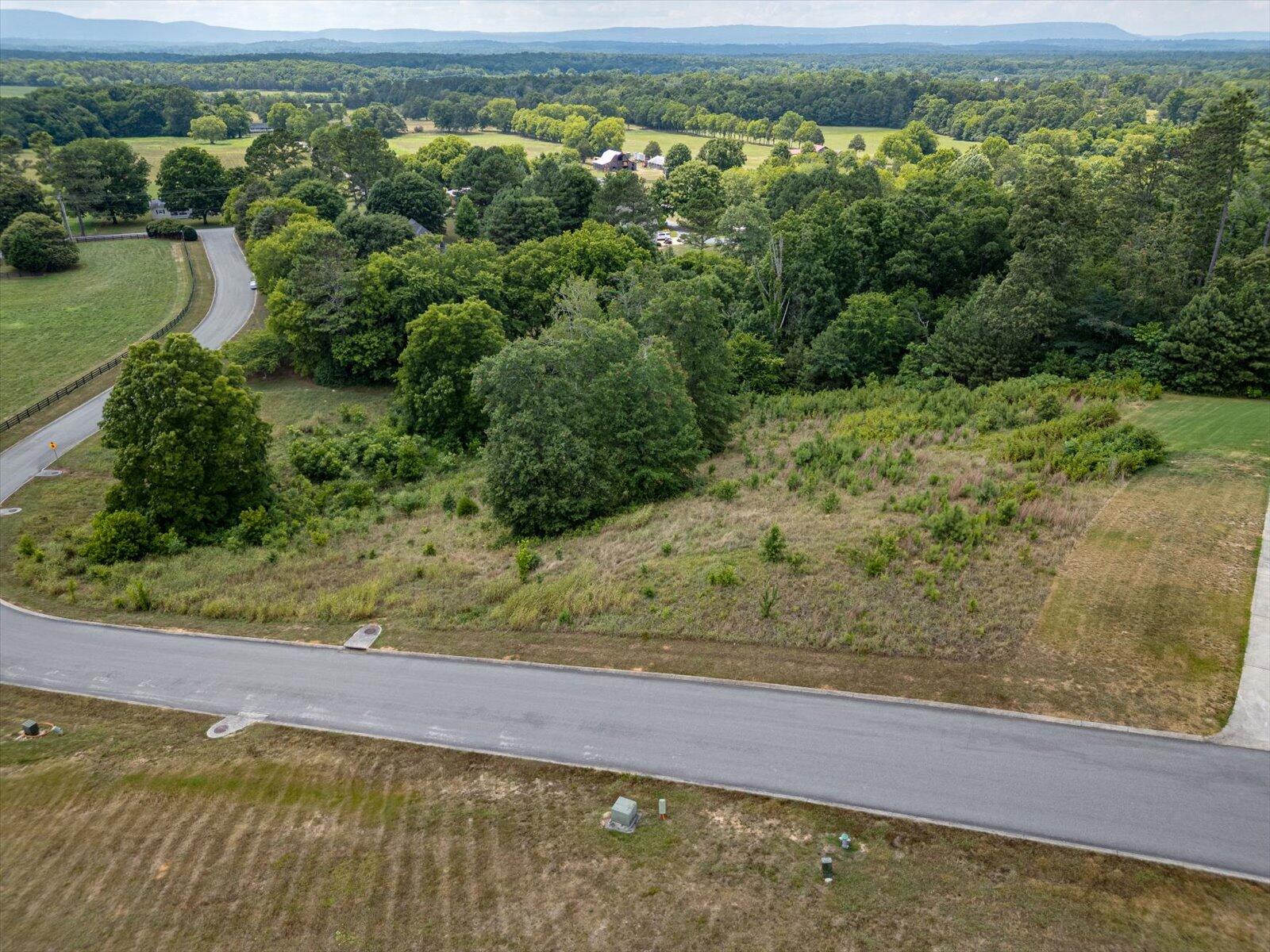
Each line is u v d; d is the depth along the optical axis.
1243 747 19.84
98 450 51.19
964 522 29.89
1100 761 19.78
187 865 18.81
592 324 43.19
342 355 65.00
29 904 18.08
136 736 23.91
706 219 105.06
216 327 76.44
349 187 120.06
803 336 67.00
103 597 33.19
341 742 22.91
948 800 19.03
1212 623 23.73
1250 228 58.66
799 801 19.36
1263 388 46.16
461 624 29.03
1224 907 16.05
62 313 79.56
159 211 123.50
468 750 22.09
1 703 26.16
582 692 24.22
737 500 38.06
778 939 15.92
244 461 41.78
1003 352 53.91
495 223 93.06
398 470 50.34
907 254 66.75
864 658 24.36
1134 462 33.91
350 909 17.31
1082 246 54.78
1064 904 16.30
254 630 29.94
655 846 18.28
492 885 17.58
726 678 24.17
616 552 33.34
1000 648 23.92
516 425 37.41
